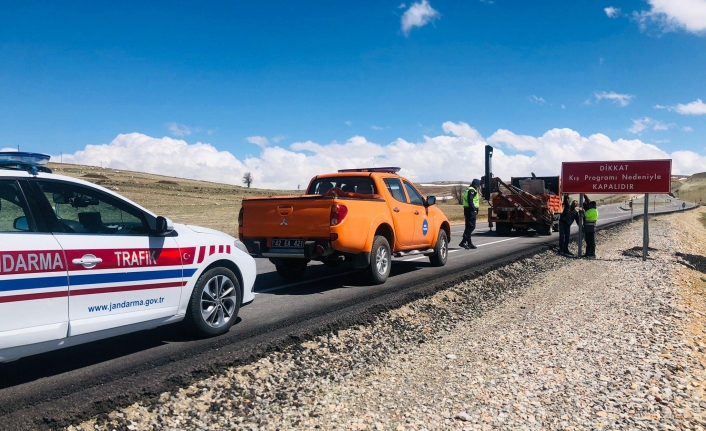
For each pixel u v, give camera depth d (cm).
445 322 777
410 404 476
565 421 447
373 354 608
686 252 2016
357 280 1007
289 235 871
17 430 368
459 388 518
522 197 2280
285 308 748
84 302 461
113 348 550
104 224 498
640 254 1717
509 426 436
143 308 516
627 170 1576
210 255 592
